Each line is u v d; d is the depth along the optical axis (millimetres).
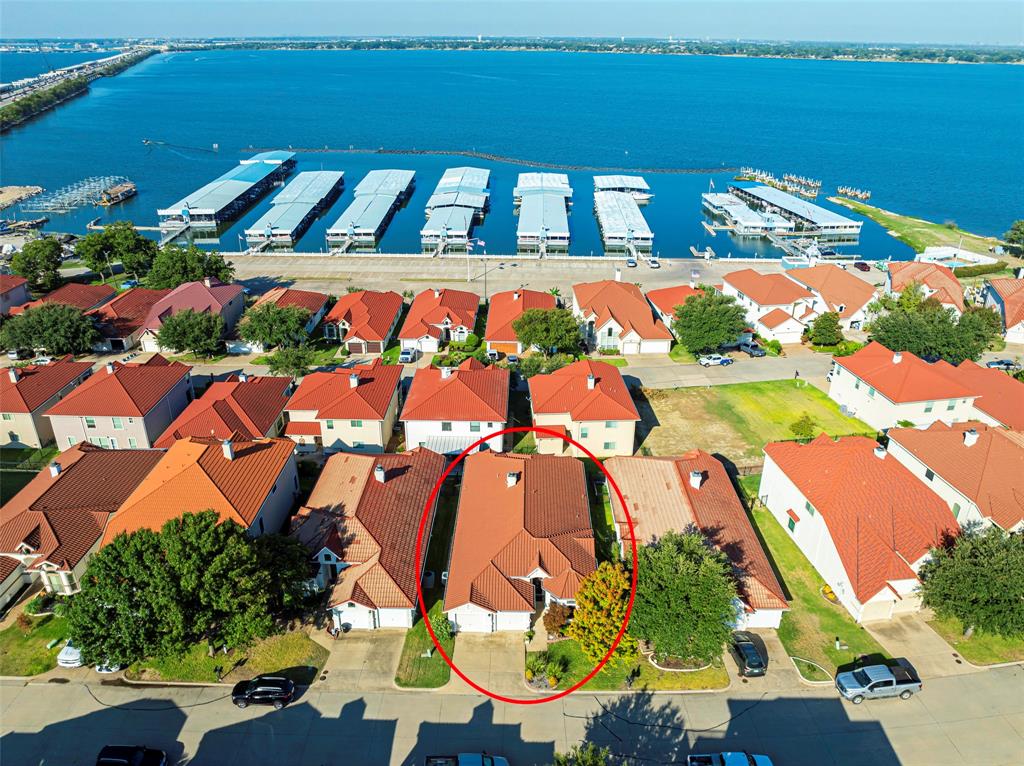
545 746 40000
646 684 44031
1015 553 44312
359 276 127000
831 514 52219
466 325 96375
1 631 48188
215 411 66000
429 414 67312
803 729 41094
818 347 97688
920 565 48594
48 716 41875
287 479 58906
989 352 97188
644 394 83125
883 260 144375
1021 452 56125
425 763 38344
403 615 47844
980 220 185000
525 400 80562
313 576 49812
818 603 50500
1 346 88750
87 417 68562
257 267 133000
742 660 44719
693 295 98125
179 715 41938
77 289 104562
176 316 90875
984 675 44625
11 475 66375
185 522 44000
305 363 84125
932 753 39750
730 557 49719
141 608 41594
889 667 43594
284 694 42094
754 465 68062
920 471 60594
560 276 127688
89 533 52188
